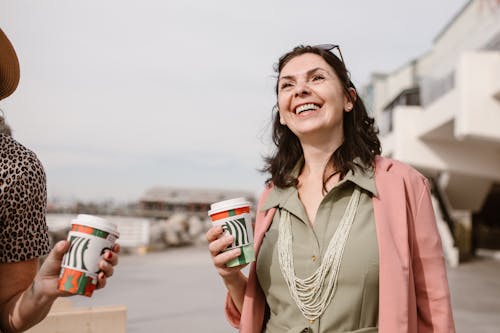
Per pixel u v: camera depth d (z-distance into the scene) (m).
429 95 12.20
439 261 1.51
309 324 1.47
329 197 1.57
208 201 46.22
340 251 1.47
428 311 1.48
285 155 1.85
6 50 1.31
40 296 1.18
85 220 1.19
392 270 1.40
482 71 9.11
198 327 5.20
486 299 7.38
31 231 1.28
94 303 6.64
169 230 20.78
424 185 1.60
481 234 17.00
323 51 1.69
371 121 1.82
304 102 1.65
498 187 19.48
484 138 9.05
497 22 13.34
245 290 1.70
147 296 7.25
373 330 1.44
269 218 1.69
